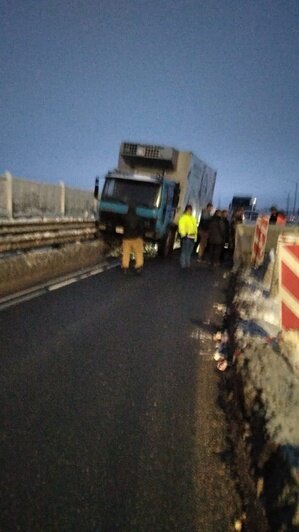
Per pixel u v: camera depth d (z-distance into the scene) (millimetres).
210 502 2684
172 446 3236
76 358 4738
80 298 7430
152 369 4633
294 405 3260
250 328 5340
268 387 3545
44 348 4938
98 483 2764
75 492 2666
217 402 4008
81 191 15008
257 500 2617
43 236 10375
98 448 3127
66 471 2848
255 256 11188
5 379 4082
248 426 3312
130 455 3080
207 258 15297
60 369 4418
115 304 7258
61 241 11484
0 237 8711
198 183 17031
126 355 4969
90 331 5695
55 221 11281
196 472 2957
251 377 3809
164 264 12828
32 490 2648
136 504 2617
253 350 4477
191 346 5488
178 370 4668
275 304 6789
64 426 3373
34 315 6160
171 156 14141
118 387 4133
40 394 3855
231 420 3650
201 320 6789
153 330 6012
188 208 11992
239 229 12914
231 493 2779
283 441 2789
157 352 5156
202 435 3420
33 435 3213
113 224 13164
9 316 5984
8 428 3277
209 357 5148
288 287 4441
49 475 2793
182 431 3453
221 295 8992
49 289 7871
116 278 9648
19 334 5309
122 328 5969
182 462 3051
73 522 2434
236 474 2953
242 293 7641
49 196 12586
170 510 2596
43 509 2508
